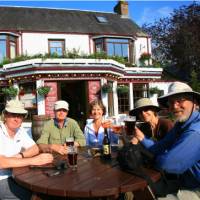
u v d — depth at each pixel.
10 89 14.88
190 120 2.79
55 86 14.73
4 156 3.24
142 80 18.50
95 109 4.82
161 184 2.90
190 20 24.44
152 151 3.18
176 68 25.52
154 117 4.43
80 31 17.88
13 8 18.88
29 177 2.82
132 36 18.80
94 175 2.78
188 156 2.63
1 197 3.07
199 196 2.84
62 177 2.76
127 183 2.52
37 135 10.88
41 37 17.20
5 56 16.33
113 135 4.71
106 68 15.11
